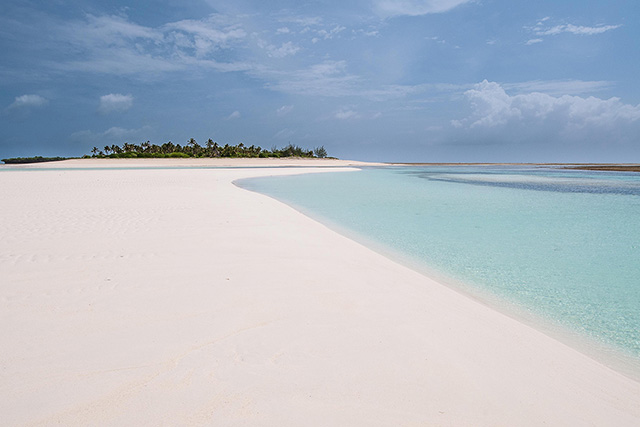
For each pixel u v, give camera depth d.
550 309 4.52
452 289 5.11
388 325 3.65
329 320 3.70
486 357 3.14
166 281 4.70
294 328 3.50
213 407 2.38
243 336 3.31
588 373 3.01
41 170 42.44
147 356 2.95
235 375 2.72
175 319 3.63
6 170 42.62
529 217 11.91
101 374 2.71
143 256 5.81
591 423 2.37
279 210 11.49
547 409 2.49
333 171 48.25
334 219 11.05
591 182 32.06
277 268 5.36
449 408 2.44
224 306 3.96
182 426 2.20
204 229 7.93
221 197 14.16
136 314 3.72
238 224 8.63
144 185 19.59
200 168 53.03
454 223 10.60
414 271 5.85
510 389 2.69
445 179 35.66
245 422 2.24
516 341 3.50
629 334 3.87
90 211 10.20
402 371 2.84
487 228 9.93
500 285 5.38
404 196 18.17
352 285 4.80
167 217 9.34
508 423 2.32
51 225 8.21
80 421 2.24
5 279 4.71
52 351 3.01
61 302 4.00
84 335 3.28
